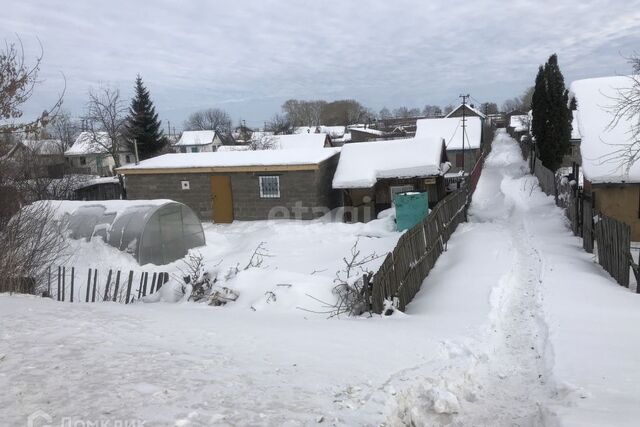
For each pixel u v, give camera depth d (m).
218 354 5.06
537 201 21.83
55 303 7.75
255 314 7.68
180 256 16.28
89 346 5.04
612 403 4.19
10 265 8.93
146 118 48.53
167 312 7.48
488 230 16.09
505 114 108.44
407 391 4.38
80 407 3.52
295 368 4.73
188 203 22.91
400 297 8.75
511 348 6.40
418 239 10.55
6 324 5.88
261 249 15.64
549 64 27.02
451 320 7.20
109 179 36.72
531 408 4.63
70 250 14.58
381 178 20.55
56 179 28.77
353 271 12.15
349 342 5.89
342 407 3.79
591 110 17.33
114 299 10.53
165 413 3.46
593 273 10.35
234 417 3.46
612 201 14.45
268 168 21.39
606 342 6.07
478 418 4.46
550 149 27.25
